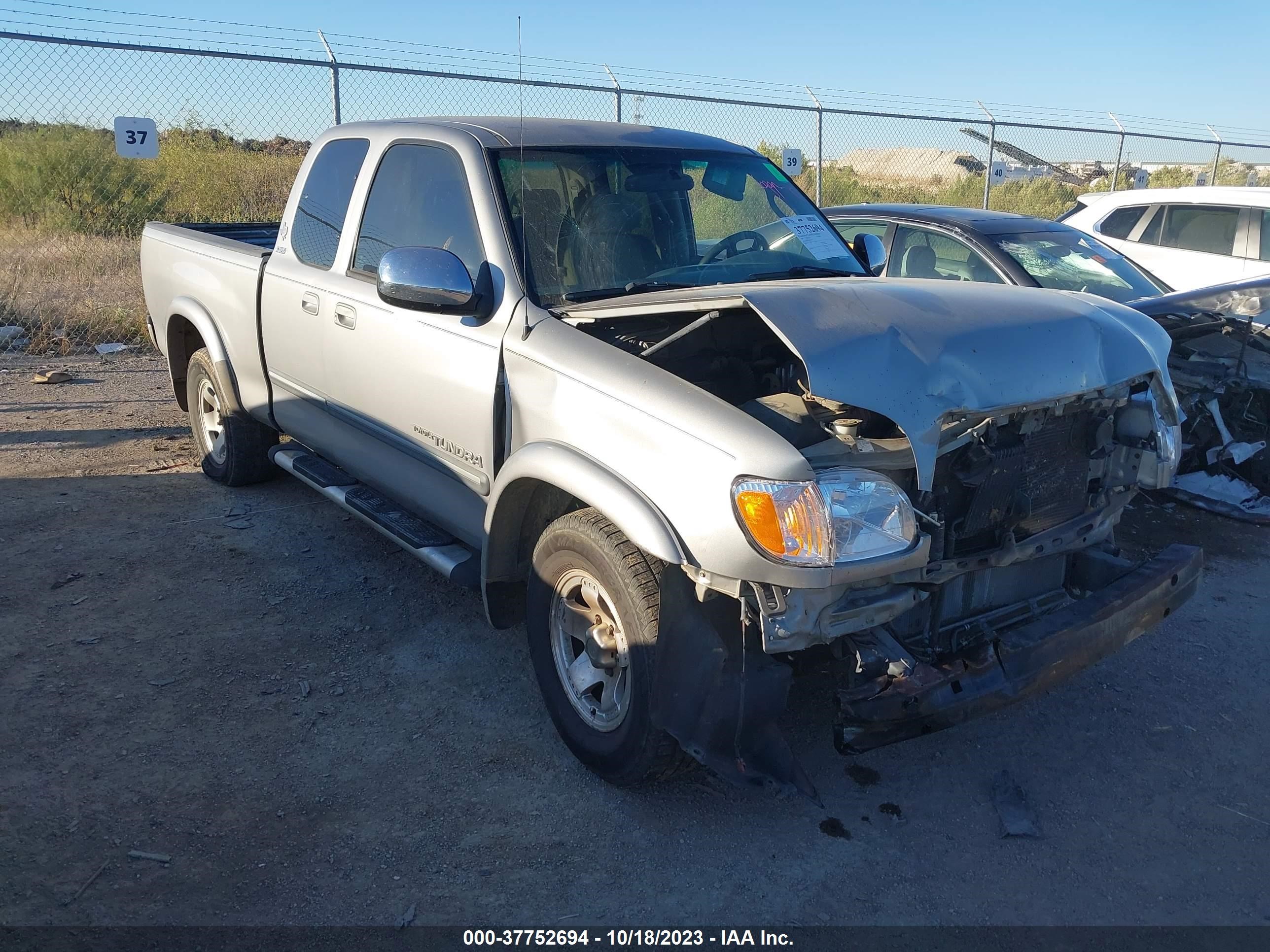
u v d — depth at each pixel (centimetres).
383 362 402
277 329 483
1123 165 1805
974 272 694
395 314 390
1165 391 340
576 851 295
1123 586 326
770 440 265
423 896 274
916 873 291
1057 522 330
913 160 1814
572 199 376
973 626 316
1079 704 385
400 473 414
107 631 411
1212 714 382
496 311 349
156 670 384
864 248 454
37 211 1319
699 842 301
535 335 332
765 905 276
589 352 313
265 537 514
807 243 424
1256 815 323
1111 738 364
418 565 486
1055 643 296
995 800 324
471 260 367
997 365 289
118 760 327
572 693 329
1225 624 456
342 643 411
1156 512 605
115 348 929
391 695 375
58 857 280
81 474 603
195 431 609
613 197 385
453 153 384
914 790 331
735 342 350
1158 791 334
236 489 584
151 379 841
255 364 514
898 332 289
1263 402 629
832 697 295
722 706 272
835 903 278
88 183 1343
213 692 371
